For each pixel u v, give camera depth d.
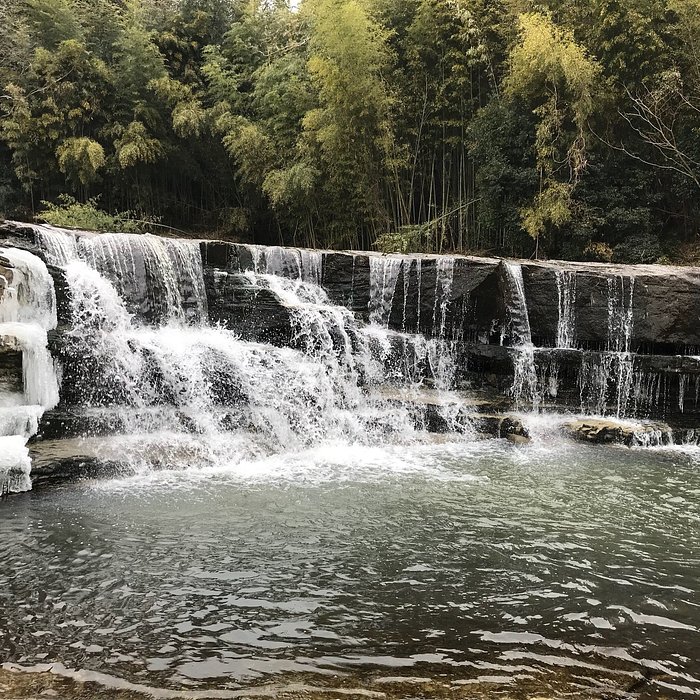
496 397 11.37
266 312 11.28
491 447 9.55
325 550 5.38
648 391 11.27
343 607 4.37
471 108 18.12
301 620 4.18
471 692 3.35
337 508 6.48
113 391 8.85
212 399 9.60
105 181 20.59
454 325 12.69
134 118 20.20
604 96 15.85
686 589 4.78
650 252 15.92
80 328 9.55
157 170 21.66
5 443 6.95
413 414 10.19
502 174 16.70
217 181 22.80
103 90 20.05
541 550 5.48
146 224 20.17
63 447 7.60
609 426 10.14
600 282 11.99
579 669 3.63
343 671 3.56
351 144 17.55
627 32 15.56
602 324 12.04
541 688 3.41
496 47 17.47
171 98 20.47
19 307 9.05
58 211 17.73
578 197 16.58
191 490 6.99
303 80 19.84
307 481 7.46
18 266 9.12
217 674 3.52
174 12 22.45
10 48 19.61
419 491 7.14
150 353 9.30
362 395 10.53
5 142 20.03
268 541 5.55
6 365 7.73
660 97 15.54
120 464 7.53
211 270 12.11
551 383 11.52
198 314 11.84
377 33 17.33
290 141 19.69
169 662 3.64
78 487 7.02
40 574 4.83
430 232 17.75
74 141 18.72
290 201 19.02
